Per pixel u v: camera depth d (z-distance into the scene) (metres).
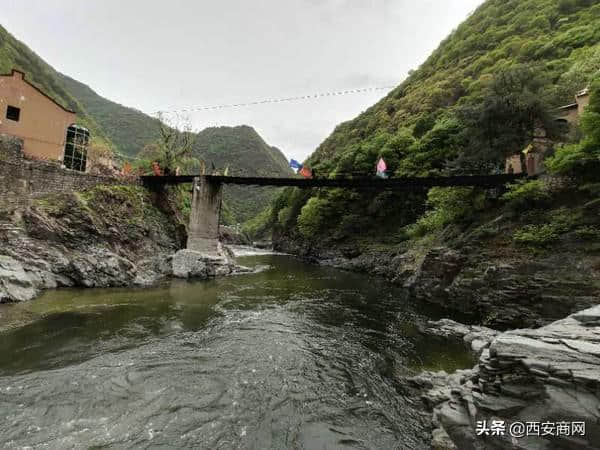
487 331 14.46
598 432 4.86
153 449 6.57
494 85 21.52
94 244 22.73
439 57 82.25
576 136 18.09
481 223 20.70
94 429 7.09
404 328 15.41
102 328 13.36
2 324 12.93
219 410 8.10
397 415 8.28
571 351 5.73
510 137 19.70
